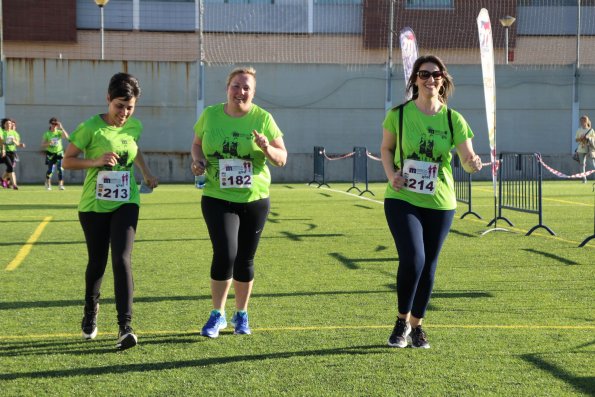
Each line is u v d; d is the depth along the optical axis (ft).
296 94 108.27
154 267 35.24
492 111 50.34
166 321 24.61
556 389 17.62
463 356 20.43
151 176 23.43
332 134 108.88
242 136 22.33
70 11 126.31
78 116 104.73
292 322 24.40
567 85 109.60
